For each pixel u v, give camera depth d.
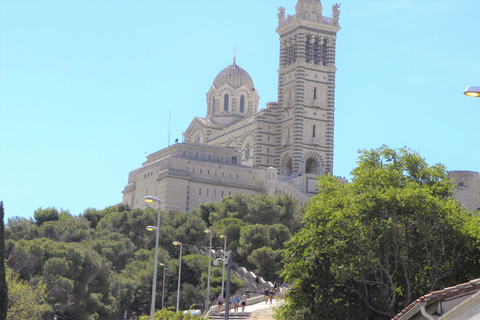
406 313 45.38
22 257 128.12
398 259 74.62
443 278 74.44
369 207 75.06
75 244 145.50
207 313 100.50
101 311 135.75
